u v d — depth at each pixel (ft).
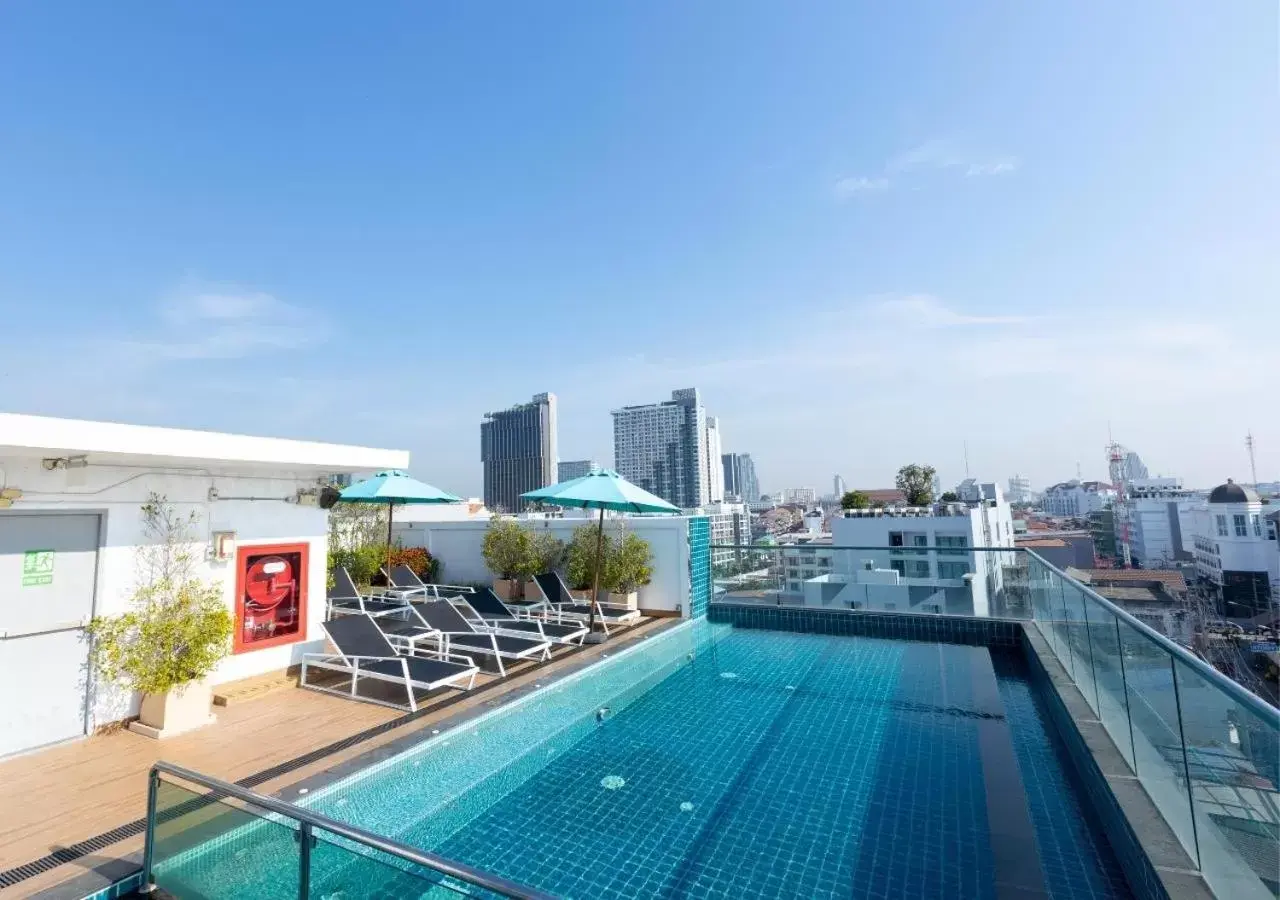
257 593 22.25
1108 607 15.19
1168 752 11.13
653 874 12.17
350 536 47.83
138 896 9.89
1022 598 31.09
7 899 9.35
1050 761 17.46
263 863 7.91
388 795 14.53
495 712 18.31
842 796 15.39
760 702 23.02
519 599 40.24
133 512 18.39
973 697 23.49
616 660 25.30
